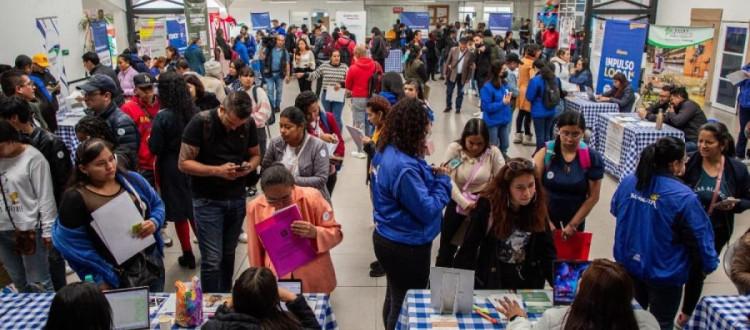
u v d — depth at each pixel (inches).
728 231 141.0
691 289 133.5
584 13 508.1
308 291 116.4
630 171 245.8
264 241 108.0
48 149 131.6
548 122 286.2
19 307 101.3
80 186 102.0
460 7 1069.8
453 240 124.8
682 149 108.4
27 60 235.6
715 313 101.6
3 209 127.1
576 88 339.3
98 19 410.9
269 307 72.9
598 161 135.0
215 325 71.9
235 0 987.9
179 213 167.9
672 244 109.8
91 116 140.6
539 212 102.6
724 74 432.1
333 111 313.6
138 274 108.6
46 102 201.0
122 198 103.9
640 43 330.3
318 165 141.3
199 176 127.9
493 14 863.7
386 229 109.3
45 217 127.6
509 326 88.4
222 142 127.4
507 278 107.6
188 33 494.0
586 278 72.9
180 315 96.0
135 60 339.9
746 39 404.8
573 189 135.2
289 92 530.9
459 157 141.2
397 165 102.7
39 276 133.3
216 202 129.9
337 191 251.0
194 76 194.7
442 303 99.1
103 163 100.0
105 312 71.1
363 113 302.2
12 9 303.0
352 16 737.0
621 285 70.6
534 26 1003.3
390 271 112.0
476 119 139.8
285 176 111.0
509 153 319.0
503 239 104.7
